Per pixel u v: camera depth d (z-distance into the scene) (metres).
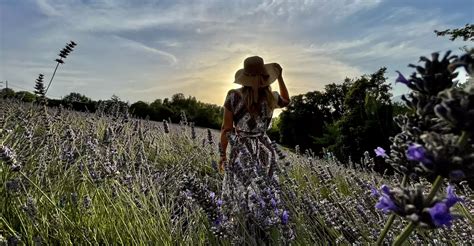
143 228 2.59
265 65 3.38
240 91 3.31
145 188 3.24
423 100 1.02
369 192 3.61
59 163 3.56
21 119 4.60
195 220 2.81
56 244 2.42
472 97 0.88
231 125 3.39
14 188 2.57
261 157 3.21
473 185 3.59
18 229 2.53
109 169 3.04
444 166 0.94
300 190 4.16
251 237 2.53
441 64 1.00
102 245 2.56
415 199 1.01
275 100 3.40
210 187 3.86
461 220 2.94
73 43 4.10
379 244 1.07
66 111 7.68
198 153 5.78
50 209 2.71
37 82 4.14
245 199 2.84
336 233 2.94
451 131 0.97
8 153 2.33
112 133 3.90
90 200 2.78
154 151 5.64
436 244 2.60
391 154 1.12
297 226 2.87
